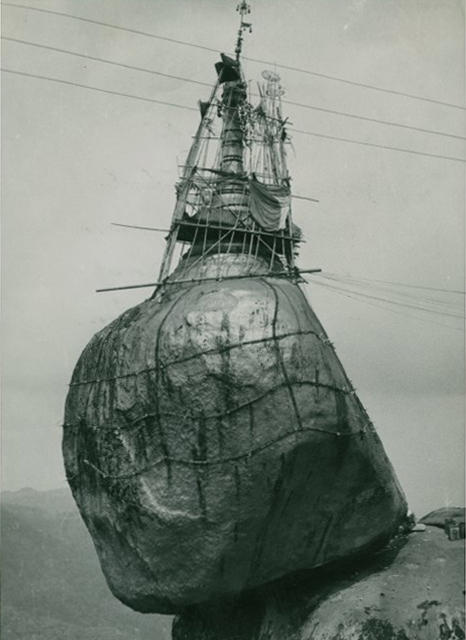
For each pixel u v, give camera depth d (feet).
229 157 76.02
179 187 73.41
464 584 50.16
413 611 48.34
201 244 70.74
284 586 57.16
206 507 52.19
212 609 59.93
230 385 52.34
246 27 81.41
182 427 53.67
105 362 63.62
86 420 63.36
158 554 54.54
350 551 55.77
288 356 52.85
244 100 78.33
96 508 61.46
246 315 54.49
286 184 73.31
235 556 52.75
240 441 51.65
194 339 54.54
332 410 52.60
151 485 55.01
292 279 66.49
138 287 66.49
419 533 62.95
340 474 53.78
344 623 48.75
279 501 52.47
